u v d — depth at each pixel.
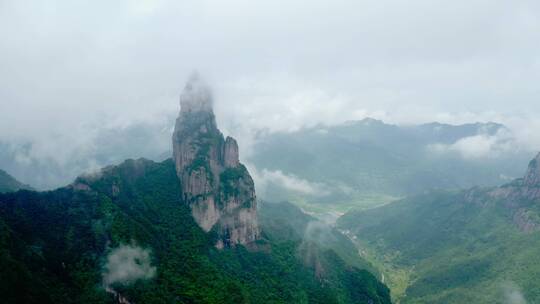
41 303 169.12
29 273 177.25
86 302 189.38
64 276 199.75
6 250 180.12
